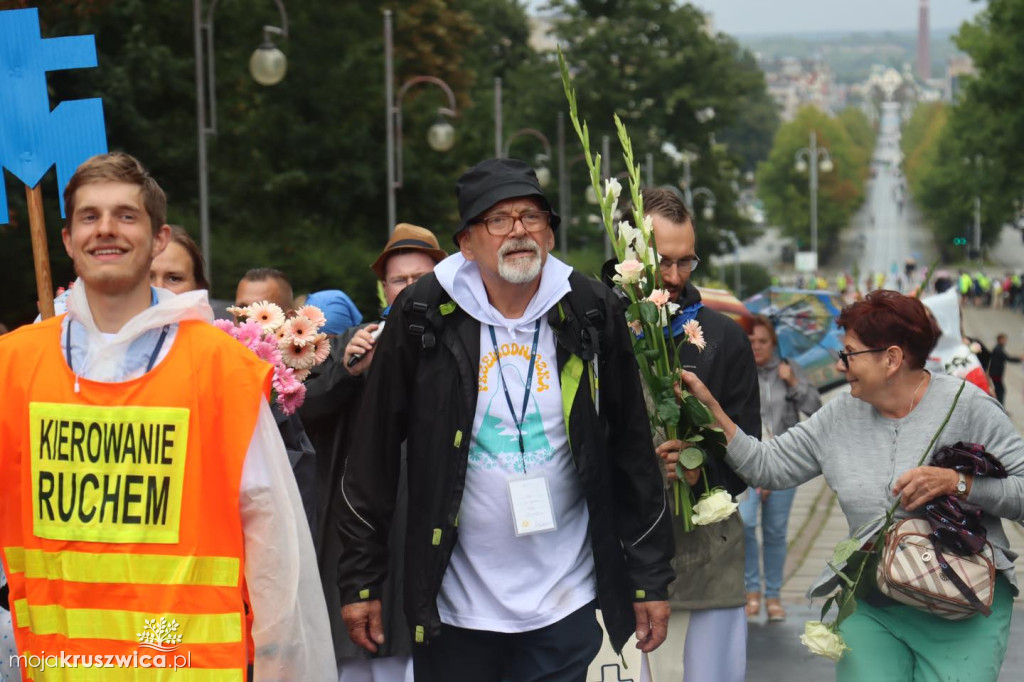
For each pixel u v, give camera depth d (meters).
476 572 4.25
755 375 5.27
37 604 3.71
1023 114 58.75
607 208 4.88
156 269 5.83
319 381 5.05
